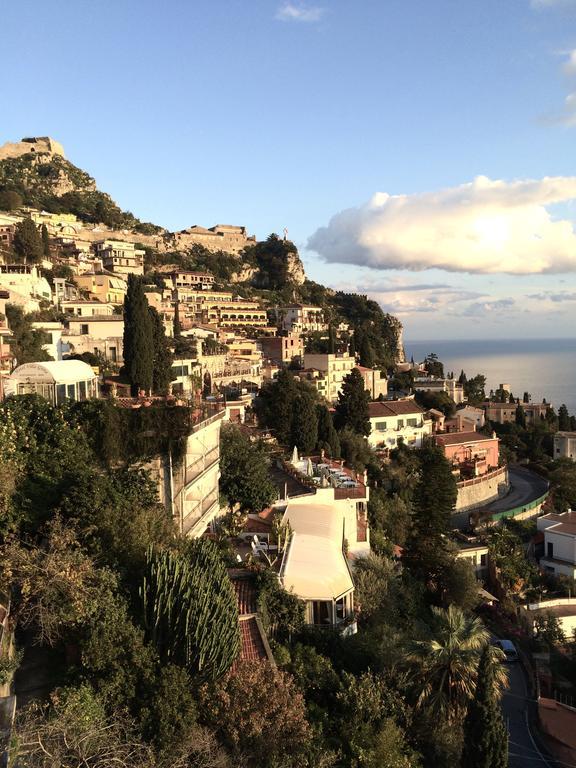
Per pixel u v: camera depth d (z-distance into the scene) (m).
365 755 19.36
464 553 59.69
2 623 18.55
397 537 57.00
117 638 18.95
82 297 122.25
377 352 175.62
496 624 50.09
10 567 20.11
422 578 48.31
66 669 19.00
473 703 25.39
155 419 29.03
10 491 23.80
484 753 24.45
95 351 88.50
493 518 73.12
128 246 168.38
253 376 112.31
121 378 63.91
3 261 111.50
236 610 22.14
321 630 27.48
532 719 36.88
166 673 18.05
